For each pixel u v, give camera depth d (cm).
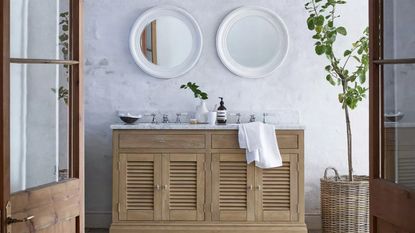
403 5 239
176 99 571
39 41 263
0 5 216
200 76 571
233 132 511
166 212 514
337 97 568
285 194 511
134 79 574
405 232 227
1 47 217
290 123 565
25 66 255
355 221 504
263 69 566
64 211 268
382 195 246
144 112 571
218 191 512
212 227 511
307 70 568
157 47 570
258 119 566
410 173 235
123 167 515
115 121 575
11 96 248
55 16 271
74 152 281
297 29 568
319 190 570
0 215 219
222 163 512
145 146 514
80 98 282
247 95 569
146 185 516
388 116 254
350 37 566
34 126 262
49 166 268
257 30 567
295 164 510
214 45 570
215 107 562
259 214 511
